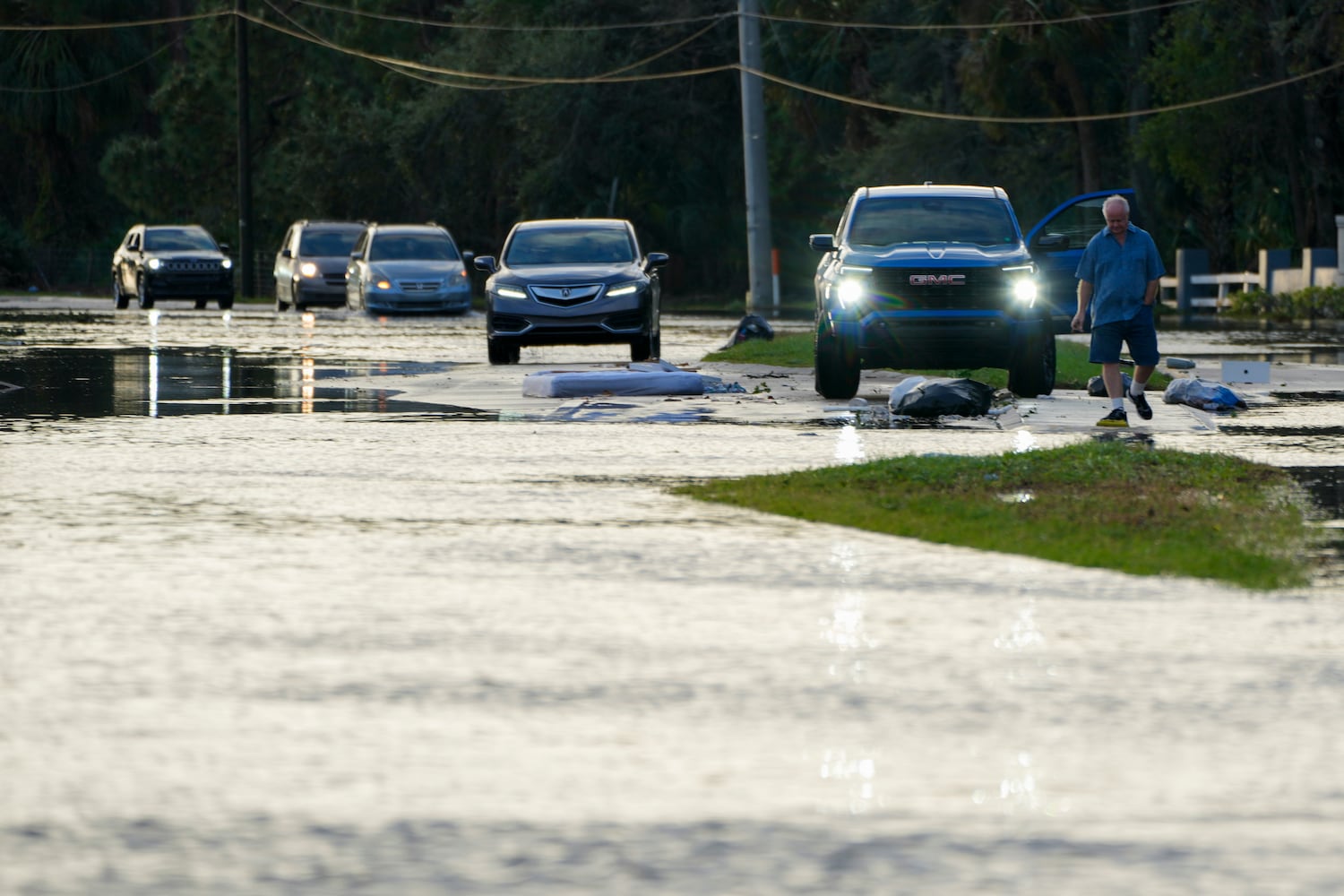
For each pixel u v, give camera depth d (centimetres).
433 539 3512
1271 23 15512
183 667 2459
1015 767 2011
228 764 2014
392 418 6050
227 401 6719
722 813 1852
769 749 2077
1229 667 2470
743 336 9544
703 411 6241
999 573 3148
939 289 6650
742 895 1628
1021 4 16950
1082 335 10938
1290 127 16650
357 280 14212
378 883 1656
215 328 12350
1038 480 4100
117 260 16538
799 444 5225
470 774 1980
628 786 1941
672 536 3556
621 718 2206
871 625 2728
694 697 2305
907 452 5000
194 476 4494
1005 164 18762
